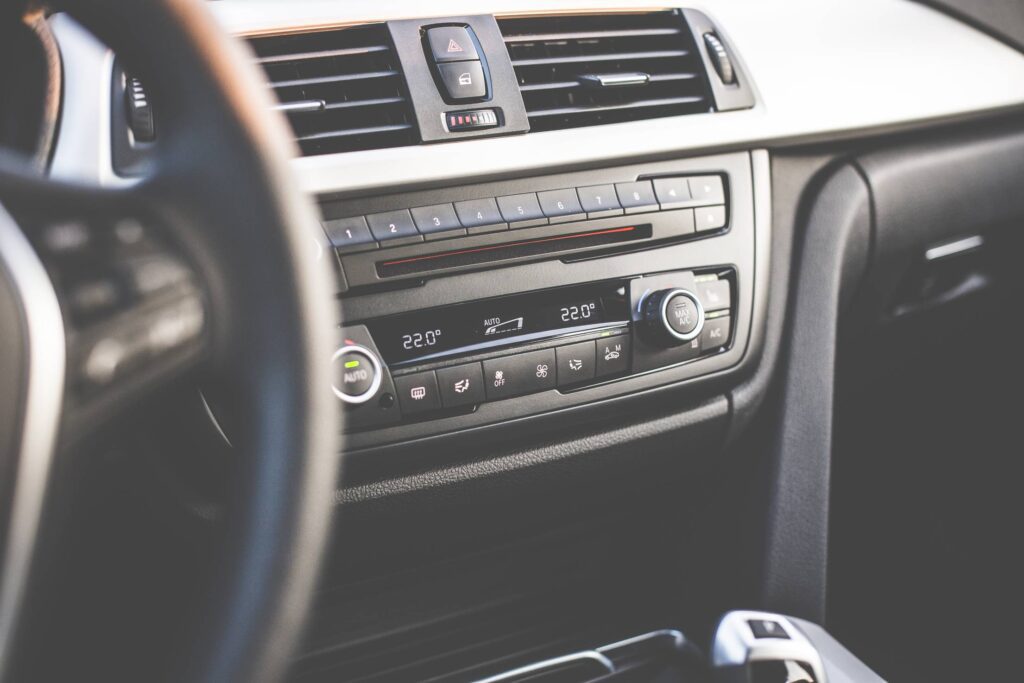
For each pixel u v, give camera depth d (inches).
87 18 19.4
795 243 44.5
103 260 17.6
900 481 58.4
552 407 37.0
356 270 33.3
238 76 19.9
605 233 37.3
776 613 45.6
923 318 51.6
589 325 37.2
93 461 18.1
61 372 16.5
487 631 45.3
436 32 35.0
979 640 50.4
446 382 34.9
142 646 32.9
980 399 57.4
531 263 36.0
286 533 20.1
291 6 34.2
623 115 38.4
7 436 16.0
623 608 48.1
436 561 41.8
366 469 34.8
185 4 19.5
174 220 19.6
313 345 20.2
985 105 46.6
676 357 39.1
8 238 16.4
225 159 19.6
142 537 32.5
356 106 33.9
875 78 44.1
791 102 41.6
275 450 20.2
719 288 40.2
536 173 36.0
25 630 16.3
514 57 37.1
